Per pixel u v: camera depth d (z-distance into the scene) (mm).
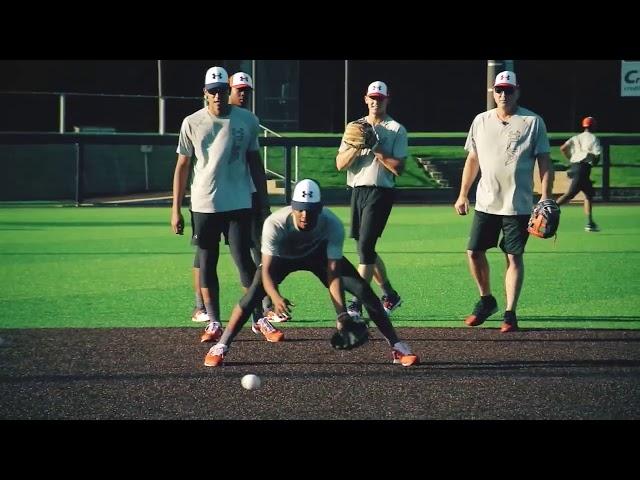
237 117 17000
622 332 17875
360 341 14398
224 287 23562
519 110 18188
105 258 27641
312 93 67188
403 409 12609
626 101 69375
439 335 17641
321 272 14977
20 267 26000
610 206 44562
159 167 52719
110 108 63281
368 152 18562
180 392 13492
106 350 16219
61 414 12391
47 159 50531
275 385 13875
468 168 18688
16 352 16031
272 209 43312
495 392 13453
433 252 28750
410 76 68250
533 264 26375
